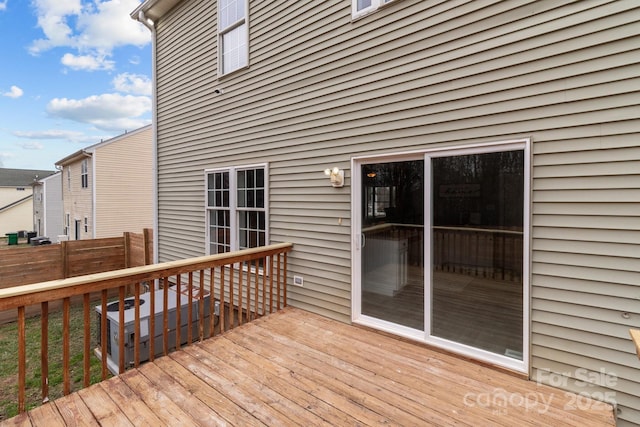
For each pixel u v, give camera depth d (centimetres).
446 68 287
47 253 654
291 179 423
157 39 666
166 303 296
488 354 268
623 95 215
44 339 226
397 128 319
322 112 385
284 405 220
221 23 523
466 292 280
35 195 2456
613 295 219
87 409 218
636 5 211
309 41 397
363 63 345
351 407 217
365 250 351
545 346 242
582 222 229
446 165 289
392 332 324
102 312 255
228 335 334
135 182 1366
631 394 213
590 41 225
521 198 252
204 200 564
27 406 340
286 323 366
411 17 309
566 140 234
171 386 244
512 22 255
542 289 243
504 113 258
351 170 356
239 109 495
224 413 212
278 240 441
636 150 211
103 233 1272
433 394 230
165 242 663
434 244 297
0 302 202
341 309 369
